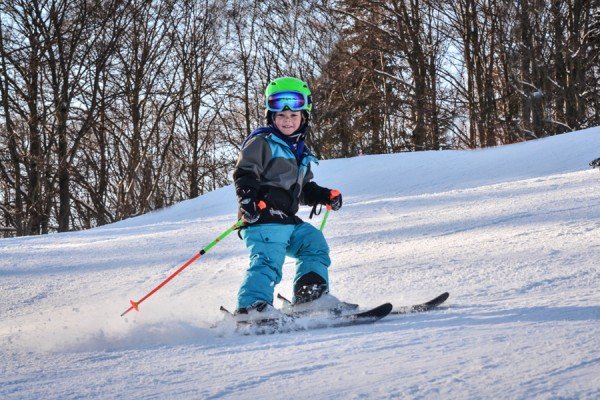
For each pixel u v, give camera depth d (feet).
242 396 8.24
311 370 9.22
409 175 56.34
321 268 15.76
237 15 127.13
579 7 123.13
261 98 136.56
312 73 130.62
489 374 8.16
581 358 8.47
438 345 10.05
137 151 124.06
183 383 9.08
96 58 117.50
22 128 114.62
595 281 15.31
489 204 35.45
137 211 127.85
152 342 13.19
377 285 18.43
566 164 53.26
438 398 7.50
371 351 10.11
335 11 129.49
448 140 134.82
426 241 26.32
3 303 22.98
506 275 17.34
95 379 9.70
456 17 130.00
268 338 12.46
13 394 9.05
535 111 122.21
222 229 40.22
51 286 25.91
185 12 127.03
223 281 23.25
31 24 109.29
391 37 129.29
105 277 26.94
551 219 27.40
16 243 44.34
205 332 14.03
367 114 134.82
